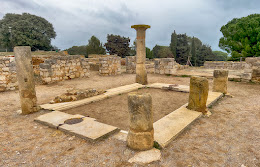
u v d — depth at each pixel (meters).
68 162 3.33
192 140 4.16
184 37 48.94
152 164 3.24
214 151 3.67
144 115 3.54
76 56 14.16
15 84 10.28
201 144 3.96
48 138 4.33
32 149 3.83
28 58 5.91
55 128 4.86
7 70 9.84
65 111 6.61
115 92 9.16
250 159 3.37
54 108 6.50
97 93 8.66
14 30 31.22
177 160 3.36
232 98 7.78
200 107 5.76
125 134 4.50
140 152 3.56
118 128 4.70
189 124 4.94
